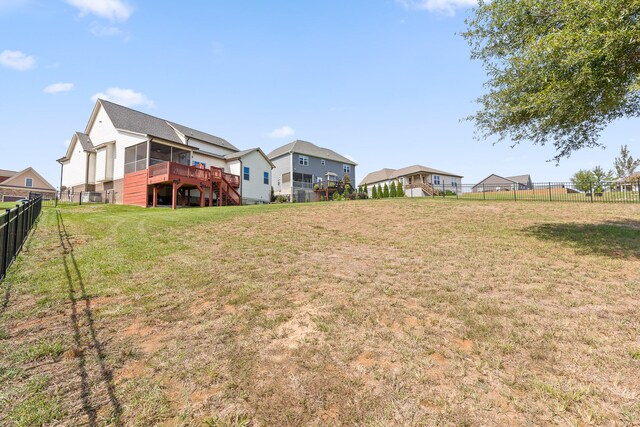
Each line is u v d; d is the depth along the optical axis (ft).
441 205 50.52
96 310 12.96
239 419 6.97
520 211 42.57
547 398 7.45
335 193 102.94
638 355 9.16
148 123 82.02
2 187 117.91
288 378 8.45
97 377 8.50
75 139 83.92
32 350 9.70
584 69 18.44
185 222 35.24
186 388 8.09
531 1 23.18
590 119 26.27
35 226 30.19
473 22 28.58
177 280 16.75
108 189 73.10
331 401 7.52
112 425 6.79
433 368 8.83
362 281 16.52
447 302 13.52
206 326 11.64
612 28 17.98
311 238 28.07
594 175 117.29
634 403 7.22
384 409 7.18
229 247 24.38
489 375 8.43
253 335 10.95
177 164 58.49
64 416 7.00
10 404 7.33
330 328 11.30
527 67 22.76
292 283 16.34
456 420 6.79
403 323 11.65
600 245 23.61
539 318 11.88
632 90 18.20
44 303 13.44
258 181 95.66
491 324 11.38
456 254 22.17
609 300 13.52
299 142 130.52
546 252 22.22
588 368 8.64
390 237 28.45
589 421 6.71
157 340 10.62
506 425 6.63
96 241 25.31
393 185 100.94
